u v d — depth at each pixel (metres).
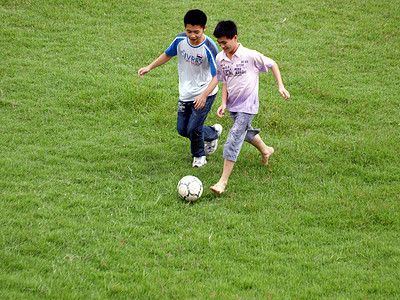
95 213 16.52
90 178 18.95
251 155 21.62
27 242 14.14
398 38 36.09
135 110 25.97
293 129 24.42
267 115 25.47
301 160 21.22
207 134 21.25
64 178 18.78
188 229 15.97
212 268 13.84
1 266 12.78
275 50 33.94
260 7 40.75
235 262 14.31
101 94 26.94
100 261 13.77
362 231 16.09
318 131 24.30
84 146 21.92
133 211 16.95
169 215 16.84
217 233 15.77
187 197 17.67
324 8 40.91
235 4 41.22
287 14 39.78
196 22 17.58
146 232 15.55
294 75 30.56
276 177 19.84
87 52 32.16
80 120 24.45
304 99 27.81
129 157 21.30
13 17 35.66
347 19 39.28
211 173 20.27
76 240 14.62
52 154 20.86
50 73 28.59
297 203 17.77
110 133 23.47
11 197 16.61
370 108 26.61
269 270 13.95
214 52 18.48
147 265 13.84
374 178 19.73
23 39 32.81
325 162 21.12
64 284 12.38
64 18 36.69
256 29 37.00
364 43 35.38
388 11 40.53
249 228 16.17
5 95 25.64
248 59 17.58
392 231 15.95
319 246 15.24
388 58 33.41
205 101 18.61
